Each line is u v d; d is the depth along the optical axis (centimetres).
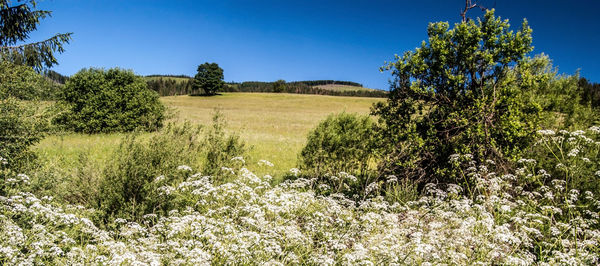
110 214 667
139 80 2686
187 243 442
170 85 11975
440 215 568
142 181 682
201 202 612
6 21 889
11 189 574
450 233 536
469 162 771
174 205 696
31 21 908
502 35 797
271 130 2923
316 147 970
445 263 441
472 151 794
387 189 831
